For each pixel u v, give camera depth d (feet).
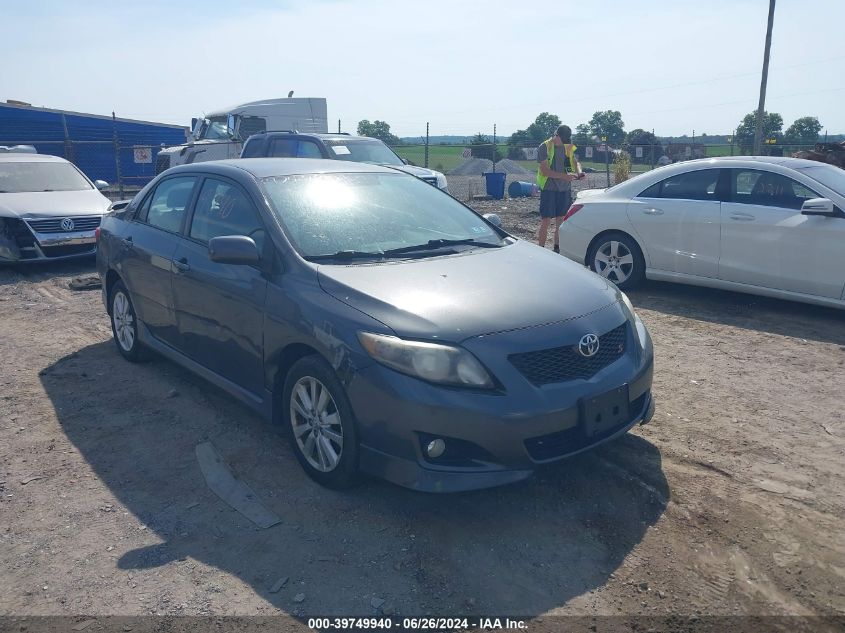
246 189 15.23
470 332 11.53
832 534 11.59
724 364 19.44
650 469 13.64
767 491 12.86
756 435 15.07
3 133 87.86
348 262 13.62
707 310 24.89
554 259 14.98
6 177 36.14
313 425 12.93
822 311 24.57
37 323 24.26
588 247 28.19
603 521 12.03
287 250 13.70
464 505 12.52
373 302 12.10
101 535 11.80
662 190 26.45
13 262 32.78
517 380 11.37
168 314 17.02
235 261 13.48
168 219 17.56
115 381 18.49
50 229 33.09
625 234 27.09
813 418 15.90
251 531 11.84
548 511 12.32
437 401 11.11
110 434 15.44
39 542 11.62
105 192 81.20
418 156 151.84
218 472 13.74
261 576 10.73
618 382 12.32
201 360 16.17
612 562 11.00
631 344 13.17
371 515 12.24
